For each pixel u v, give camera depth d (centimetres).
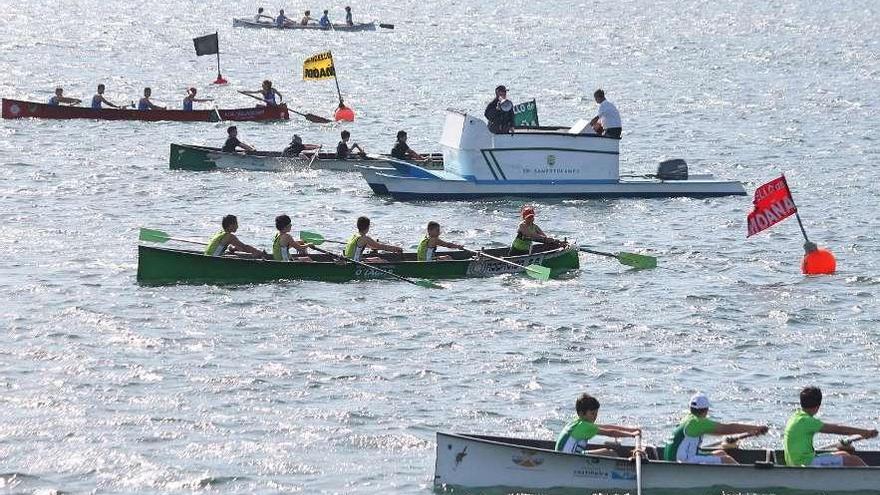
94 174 15488
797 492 6581
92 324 9475
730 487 6575
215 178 15488
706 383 8519
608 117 14450
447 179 14250
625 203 14412
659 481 6575
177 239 11156
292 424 7656
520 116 15100
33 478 6844
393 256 11212
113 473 6931
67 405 7862
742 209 14225
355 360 8844
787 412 7994
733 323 9888
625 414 7919
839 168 17200
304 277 10788
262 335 9331
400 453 7281
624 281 11144
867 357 9094
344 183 15350
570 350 9175
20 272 10888
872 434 6662
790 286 11006
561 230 13112
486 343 9300
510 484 6625
